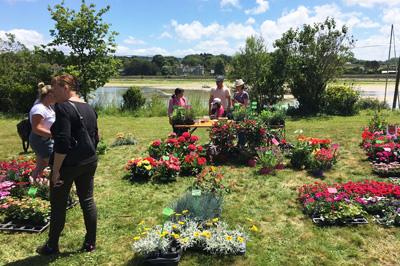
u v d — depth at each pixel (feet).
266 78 53.31
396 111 53.26
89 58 51.55
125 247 13.28
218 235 13.05
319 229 14.56
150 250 11.93
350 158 24.99
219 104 27.94
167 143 24.03
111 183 20.47
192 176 21.42
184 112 26.13
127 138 31.53
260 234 14.23
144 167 20.75
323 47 50.24
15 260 12.39
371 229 14.42
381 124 31.30
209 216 14.42
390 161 22.95
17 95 53.47
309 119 46.91
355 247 13.16
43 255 12.64
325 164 22.20
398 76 56.39
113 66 52.31
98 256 12.60
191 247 12.87
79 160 11.50
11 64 58.49
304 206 16.49
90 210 12.53
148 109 58.18
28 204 15.37
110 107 59.41
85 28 49.21
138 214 16.12
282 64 52.26
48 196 17.33
